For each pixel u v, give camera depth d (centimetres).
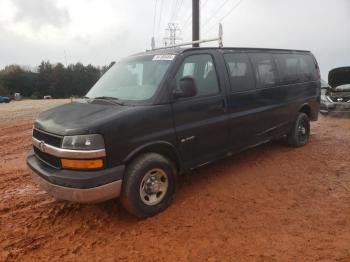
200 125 482
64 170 391
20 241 394
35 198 523
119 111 410
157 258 348
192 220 423
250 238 375
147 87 456
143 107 423
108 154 386
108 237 397
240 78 555
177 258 346
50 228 425
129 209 420
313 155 685
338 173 572
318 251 345
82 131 378
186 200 482
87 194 375
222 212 441
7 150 903
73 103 496
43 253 369
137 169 411
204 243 370
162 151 455
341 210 432
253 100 575
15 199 522
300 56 738
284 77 665
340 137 864
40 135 435
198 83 490
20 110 2708
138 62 516
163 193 449
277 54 661
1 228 427
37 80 9106
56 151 393
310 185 522
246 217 424
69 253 367
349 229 385
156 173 438
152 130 426
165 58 480
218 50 535
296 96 700
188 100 468
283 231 386
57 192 395
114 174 390
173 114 448
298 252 345
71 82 9231
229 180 556
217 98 507
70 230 418
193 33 1752
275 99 633
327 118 1233
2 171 689
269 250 351
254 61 594
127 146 402
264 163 639
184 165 477
